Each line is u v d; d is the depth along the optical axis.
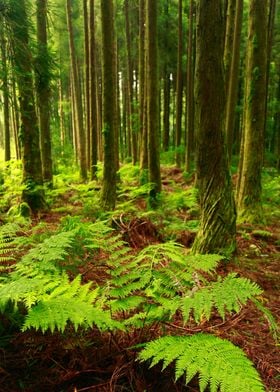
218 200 4.80
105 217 7.16
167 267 2.88
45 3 8.92
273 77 22.17
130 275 2.81
